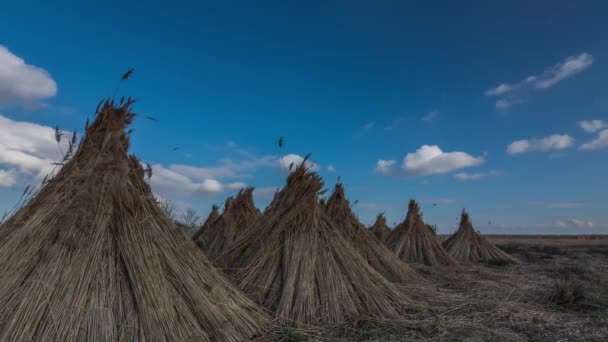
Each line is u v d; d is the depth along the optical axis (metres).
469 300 6.72
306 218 6.22
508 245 23.80
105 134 4.34
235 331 4.27
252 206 11.73
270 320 4.95
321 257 5.90
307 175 6.59
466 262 13.32
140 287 3.77
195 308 4.09
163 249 4.28
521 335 5.10
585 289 7.52
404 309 6.00
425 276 9.21
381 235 15.16
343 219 8.20
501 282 8.84
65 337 3.30
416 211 13.12
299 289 5.36
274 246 6.00
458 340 4.82
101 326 3.46
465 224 15.63
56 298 3.44
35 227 3.80
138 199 4.30
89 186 3.99
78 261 3.67
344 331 5.00
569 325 5.50
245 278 5.73
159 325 3.67
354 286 5.85
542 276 9.99
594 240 32.53
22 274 3.53
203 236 11.41
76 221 3.83
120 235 4.01
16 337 3.21
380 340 4.74
